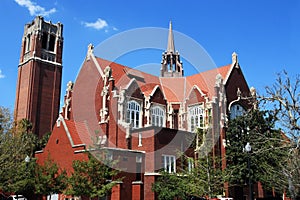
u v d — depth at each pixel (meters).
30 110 89.81
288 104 29.52
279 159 36.69
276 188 36.97
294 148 29.31
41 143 65.00
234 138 46.25
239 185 44.31
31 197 46.28
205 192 36.09
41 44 97.94
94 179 33.53
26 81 93.69
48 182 36.88
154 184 39.06
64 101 55.75
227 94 53.94
